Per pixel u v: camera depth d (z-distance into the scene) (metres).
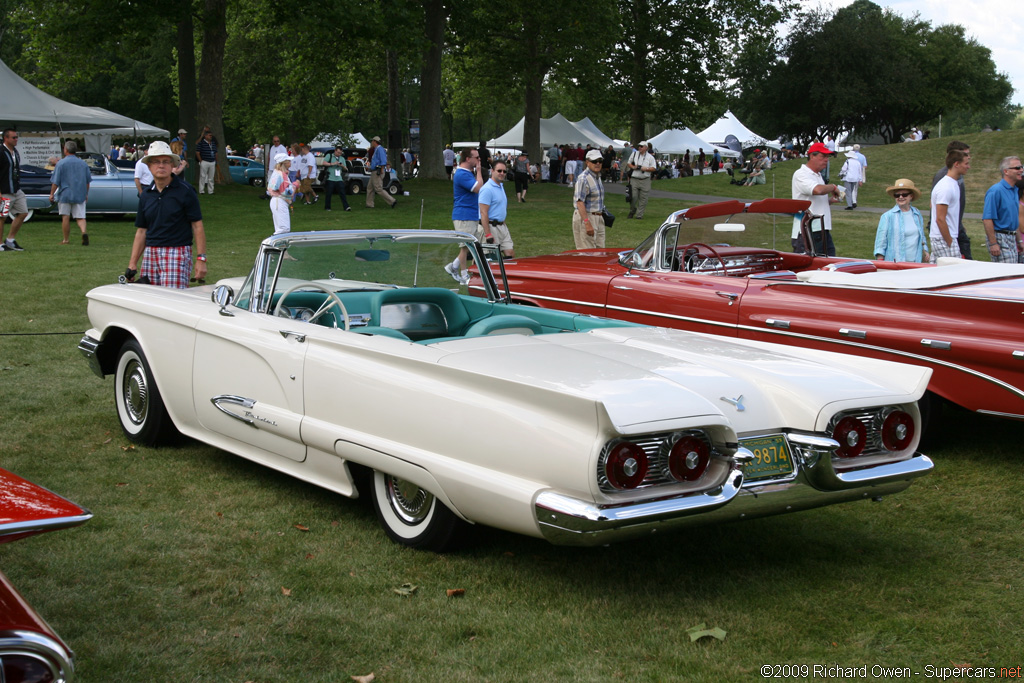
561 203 23.55
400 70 36.53
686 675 2.87
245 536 3.96
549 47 34.06
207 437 4.79
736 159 40.53
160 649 2.96
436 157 30.45
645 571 3.68
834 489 3.53
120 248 13.46
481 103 51.47
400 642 3.06
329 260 4.74
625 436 3.01
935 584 3.59
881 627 3.21
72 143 13.53
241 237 15.25
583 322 4.61
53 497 2.21
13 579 3.45
